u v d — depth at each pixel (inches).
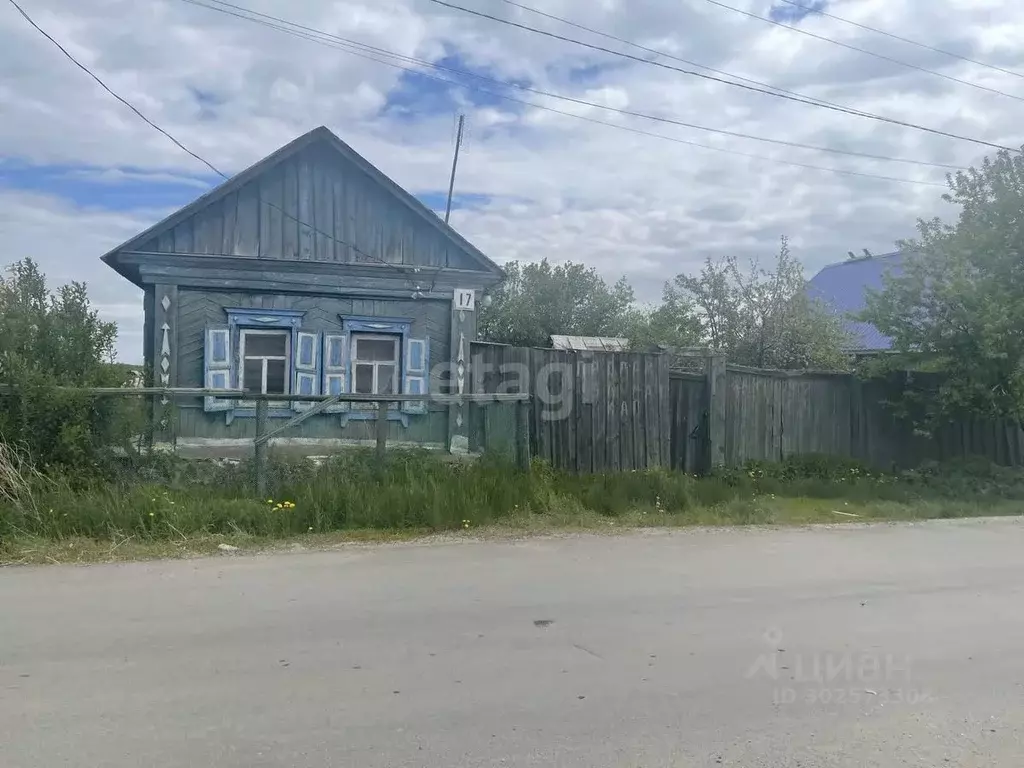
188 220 511.2
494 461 442.0
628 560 323.0
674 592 271.9
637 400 512.4
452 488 396.8
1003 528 422.6
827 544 368.2
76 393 358.0
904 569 315.9
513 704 175.8
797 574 303.3
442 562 313.0
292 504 369.4
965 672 200.8
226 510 353.1
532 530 380.2
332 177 539.2
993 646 220.7
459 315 560.4
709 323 793.6
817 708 177.2
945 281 539.8
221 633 221.1
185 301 511.8
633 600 261.0
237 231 521.0
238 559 312.8
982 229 549.6
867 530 409.7
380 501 378.0
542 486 422.3
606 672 195.8
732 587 280.7
